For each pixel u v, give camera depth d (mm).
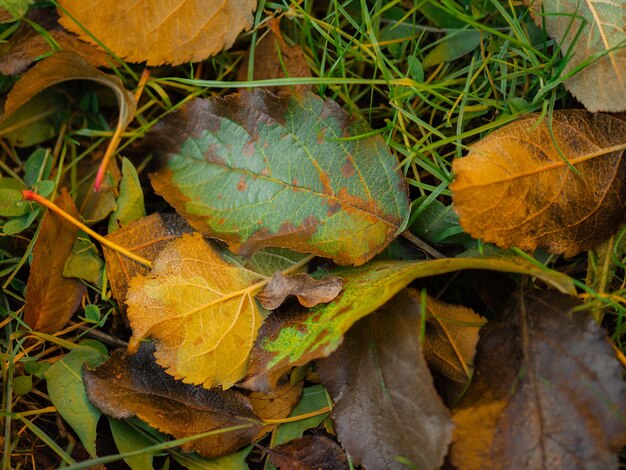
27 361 308
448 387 288
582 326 273
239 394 295
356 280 292
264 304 293
